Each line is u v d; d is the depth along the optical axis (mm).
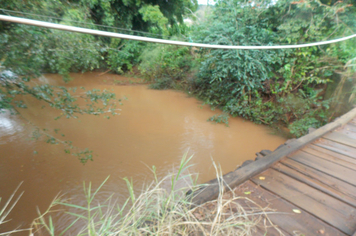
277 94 5461
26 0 2447
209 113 5965
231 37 5297
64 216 2467
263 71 5234
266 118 5133
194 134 4656
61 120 4871
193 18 9039
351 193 1805
